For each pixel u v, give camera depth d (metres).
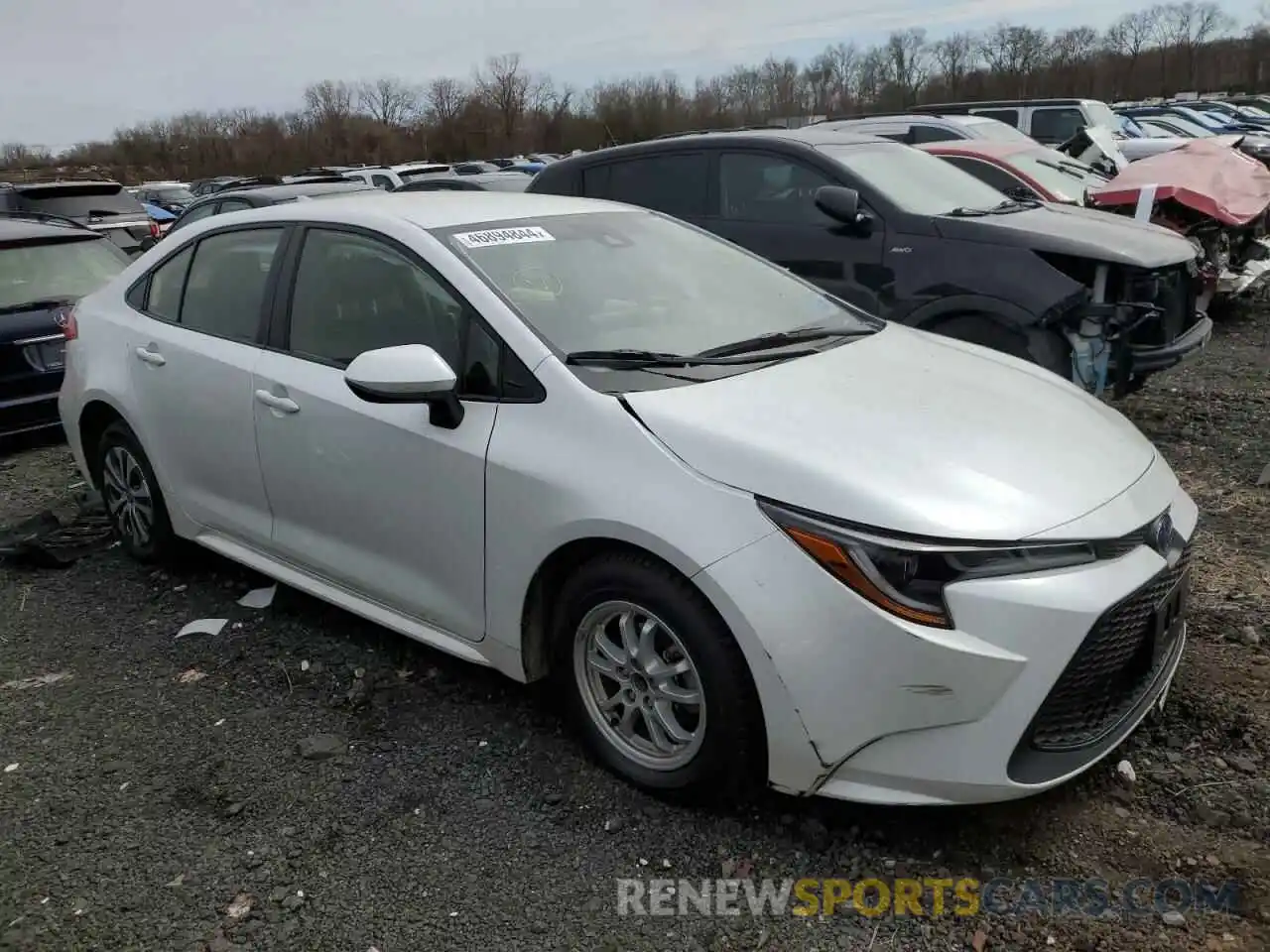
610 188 7.46
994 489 2.68
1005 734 2.52
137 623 4.30
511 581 3.10
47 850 2.90
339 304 3.70
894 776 2.58
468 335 3.27
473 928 2.55
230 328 4.08
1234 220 8.67
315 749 3.29
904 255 6.07
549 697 3.55
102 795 3.14
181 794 3.12
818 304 4.00
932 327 6.06
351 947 2.51
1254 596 4.05
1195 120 24.78
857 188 6.29
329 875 2.75
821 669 2.54
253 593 4.49
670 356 3.24
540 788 3.06
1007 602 2.49
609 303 3.49
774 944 2.47
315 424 3.60
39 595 4.62
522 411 3.09
